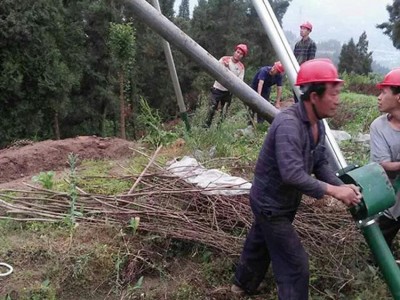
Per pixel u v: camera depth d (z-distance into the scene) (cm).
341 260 374
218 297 348
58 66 1895
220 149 616
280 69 895
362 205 288
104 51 2417
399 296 288
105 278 355
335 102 268
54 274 346
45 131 2012
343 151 679
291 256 291
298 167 262
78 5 2288
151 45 2769
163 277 366
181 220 404
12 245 372
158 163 537
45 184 466
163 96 2962
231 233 409
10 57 1784
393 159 339
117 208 414
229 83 433
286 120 270
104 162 598
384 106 330
